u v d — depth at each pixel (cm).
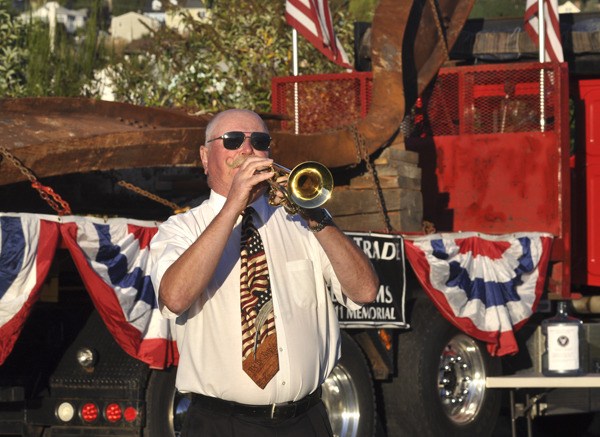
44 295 811
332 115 1289
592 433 1334
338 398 973
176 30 1809
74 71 1669
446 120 1261
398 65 1118
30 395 849
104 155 855
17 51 1706
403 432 1048
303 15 1386
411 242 1025
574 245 1333
